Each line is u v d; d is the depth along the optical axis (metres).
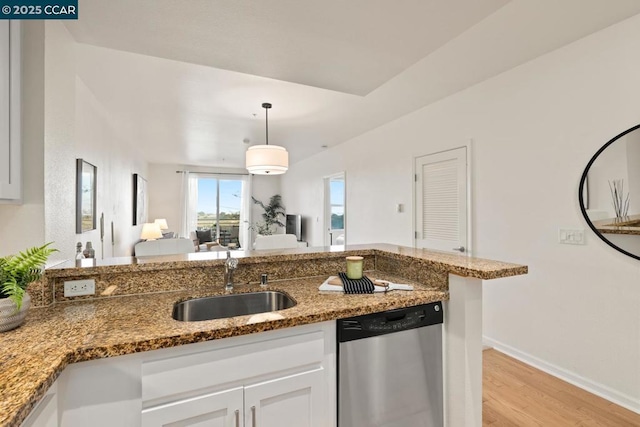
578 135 2.20
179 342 1.01
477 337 1.45
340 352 1.29
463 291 1.44
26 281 1.11
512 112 2.64
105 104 3.46
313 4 1.52
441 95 3.25
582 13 1.89
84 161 2.80
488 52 2.37
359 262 1.66
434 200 3.48
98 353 0.92
